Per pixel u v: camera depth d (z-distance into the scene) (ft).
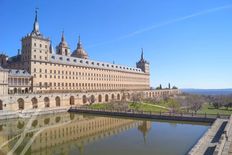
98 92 488.02
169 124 275.18
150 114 307.78
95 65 588.91
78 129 250.57
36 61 422.41
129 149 175.42
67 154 164.66
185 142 194.08
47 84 444.55
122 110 346.95
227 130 165.27
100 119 311.06
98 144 190.80
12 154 161.38
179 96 609.01
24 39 428.15
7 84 345.92
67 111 380.58
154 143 192.24
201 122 272.72
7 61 467.52
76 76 520.01
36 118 311.88
